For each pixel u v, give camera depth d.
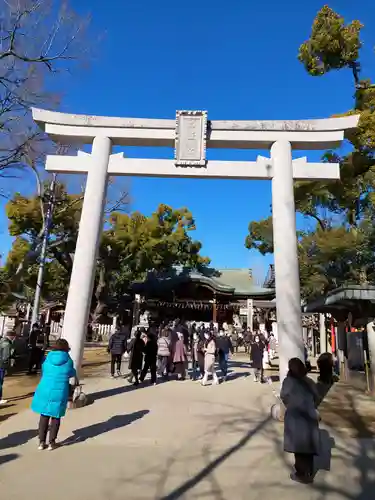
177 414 7.89
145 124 9.55
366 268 17.50
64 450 5.45
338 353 14.39
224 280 35.97
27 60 10.60
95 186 9.23
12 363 14.57
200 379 13.22
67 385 5.65
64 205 23.92
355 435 6.49
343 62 15.91
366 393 10.41
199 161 9.22
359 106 13.36
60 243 26.81
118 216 31.17
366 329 10.81
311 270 20.52
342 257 17.61
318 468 4.90
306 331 30.56
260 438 6.25
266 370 16.62
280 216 8.70
